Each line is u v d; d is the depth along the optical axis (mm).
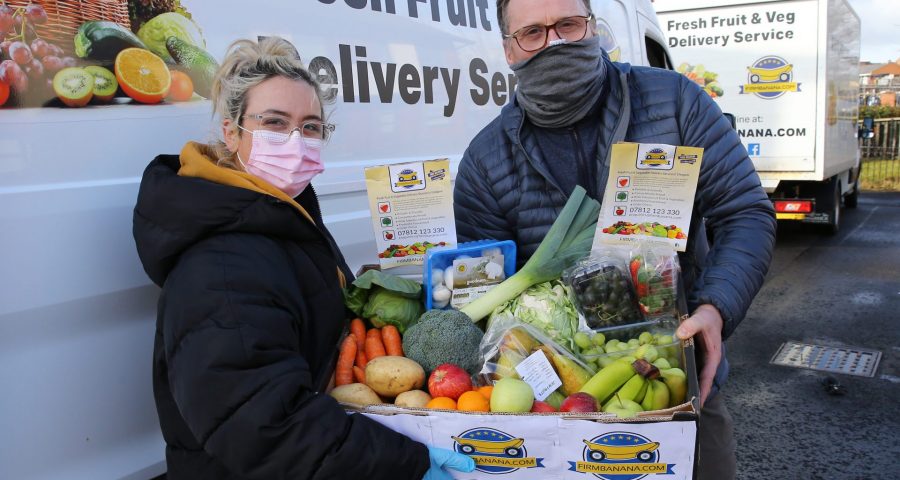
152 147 1836
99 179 1716
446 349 1596
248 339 1260
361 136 2582
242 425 1232
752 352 5141
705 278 1690
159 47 1849
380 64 2652
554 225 1854
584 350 1605
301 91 1618
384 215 1912
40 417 1631
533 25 1756
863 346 5164
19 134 1557
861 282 7051
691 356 1455
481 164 2027
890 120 19109
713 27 8508
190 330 1280
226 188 1381
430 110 2924
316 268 1563
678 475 1275
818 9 7957
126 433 1821
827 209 9352
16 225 1552
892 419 3959
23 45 1556
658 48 5270
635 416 1258
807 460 3555
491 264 1895
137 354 1839
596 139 1920
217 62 2010
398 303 1806
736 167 1809
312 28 2357
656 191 1686
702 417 1946
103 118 1719
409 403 1454
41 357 1627
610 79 1908
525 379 1481
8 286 1544
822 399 4262
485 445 1321
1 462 1561
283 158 1594
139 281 1824
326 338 1572
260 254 1386
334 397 1462
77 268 1672
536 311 1688
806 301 6438
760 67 8406
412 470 1297
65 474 1686
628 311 1673
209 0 1997
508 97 3455
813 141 8305
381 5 2668
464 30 3133
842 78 9562
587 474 1302
